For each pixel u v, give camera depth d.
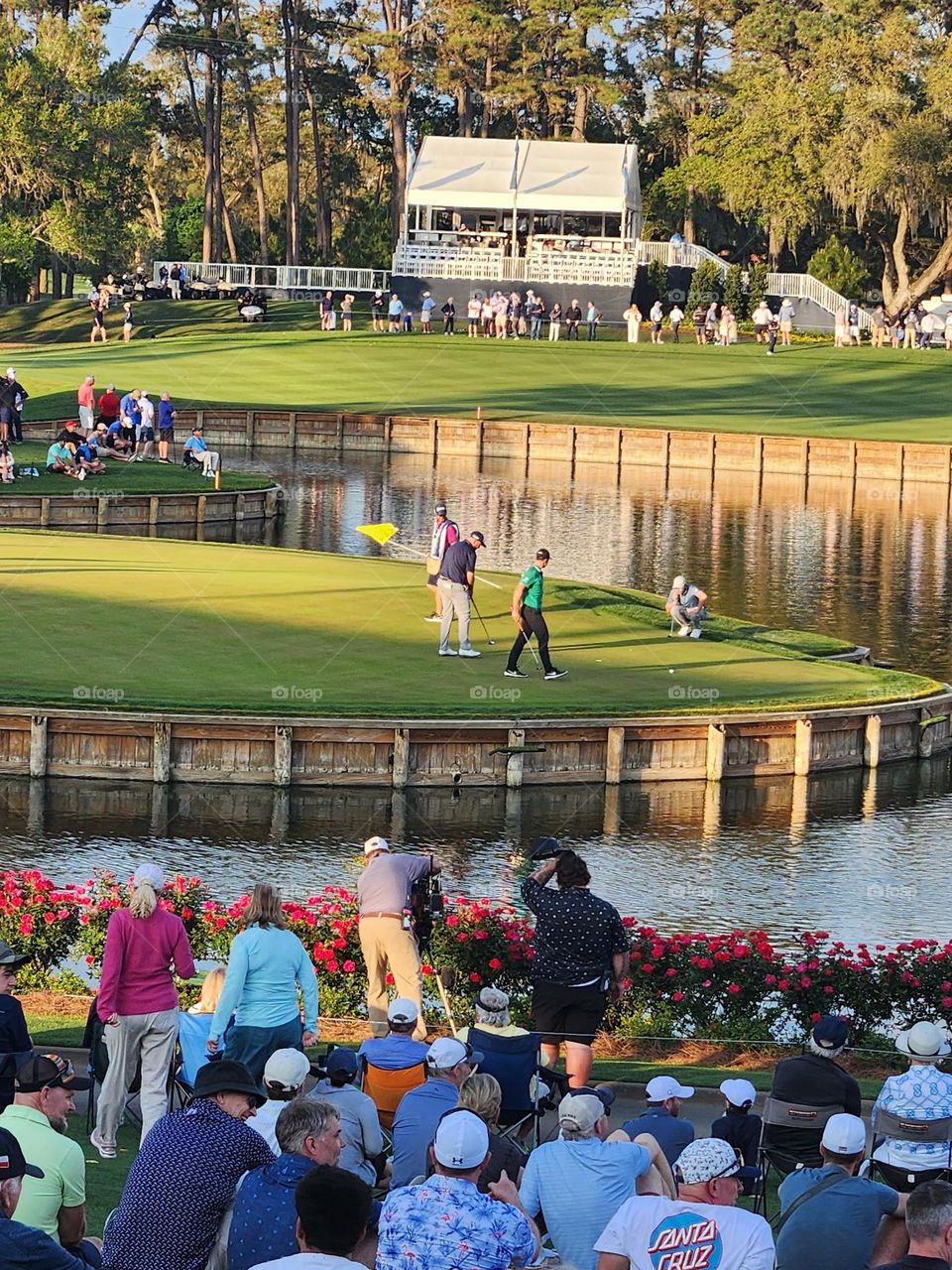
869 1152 13.33
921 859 27.75
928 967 18.95
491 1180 10.10
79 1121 14.08
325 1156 8.74
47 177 114.12
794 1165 11.87
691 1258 8.38
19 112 110.94
